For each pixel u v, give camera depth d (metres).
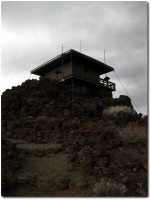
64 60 30.14
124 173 12.55
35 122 20.22
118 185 11.62
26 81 27.66
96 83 31.02
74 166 13.62
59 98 24.84
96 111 23.48
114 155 14.10
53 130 18.52
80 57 29.67
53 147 16.06
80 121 20.64
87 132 16.95
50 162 14.53
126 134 15.95
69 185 12.12
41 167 13.95
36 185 12.06
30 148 15.88
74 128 18.17
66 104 23.48
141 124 19.31
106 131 16.67
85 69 31.83
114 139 15.97
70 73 28.80
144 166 13.12
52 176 12.92
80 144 15.33
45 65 31.27
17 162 13.72
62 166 13.93
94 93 29.75
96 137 16.09
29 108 23.23
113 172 12.66
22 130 19.56
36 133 18.67
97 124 19.64
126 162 13.27
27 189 11.78
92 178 12.59
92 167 13.25
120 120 20.70
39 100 24.05
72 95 25.52
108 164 13.27
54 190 11.83
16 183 11.91
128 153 14.39
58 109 22.61
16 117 22.47
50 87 25.72
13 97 25.05
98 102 24.86
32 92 25.55
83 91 27.69
